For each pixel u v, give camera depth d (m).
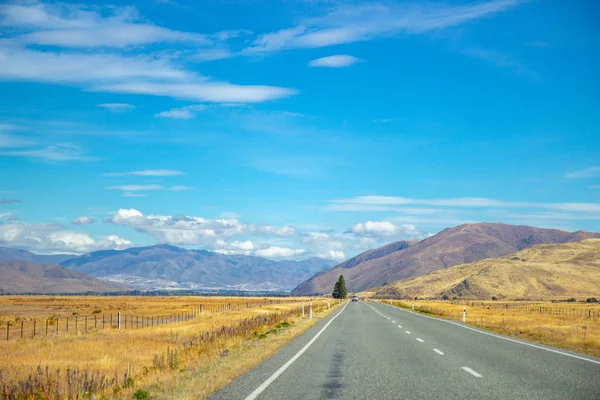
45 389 11.98
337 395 10.84
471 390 11.32
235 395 10.84
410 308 77.06
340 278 187.88
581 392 11.10
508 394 10.88
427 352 18.73
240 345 20.81
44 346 25.47
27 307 93.06
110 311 77.31
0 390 11.83
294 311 56.50
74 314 68.94
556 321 42.44
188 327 37.62
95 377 13.62
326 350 19.39
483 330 30.23
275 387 11.73
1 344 27.33
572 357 17.27
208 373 13.42
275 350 19.39
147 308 88.69
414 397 10.61
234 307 82.56
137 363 17.98
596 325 37.53
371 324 35.62
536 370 14.27
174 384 11.77
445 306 90.88
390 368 14.68
